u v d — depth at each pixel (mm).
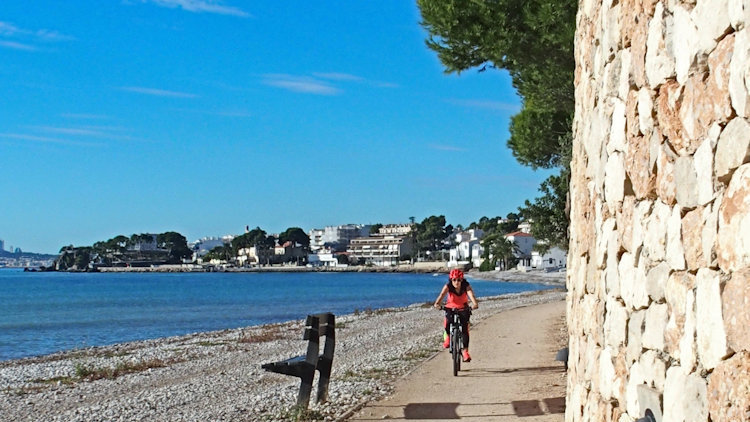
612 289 5227
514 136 21734
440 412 9852
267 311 58656
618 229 5070
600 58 5809
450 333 13164
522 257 183375
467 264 188250
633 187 4699
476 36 13883
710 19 3381
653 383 4238
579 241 6883
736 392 3012
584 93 6805
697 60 3562
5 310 63156
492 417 9414
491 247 192125
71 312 60125
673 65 3922
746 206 2998
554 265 165500
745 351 2965
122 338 37562
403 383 12406
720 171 3270
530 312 31750
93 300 81312
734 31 3135
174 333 40125
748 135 2979
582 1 7023
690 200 3664
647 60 4367
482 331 22156
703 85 3482
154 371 17141
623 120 4980
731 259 3141
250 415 10516
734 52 3109
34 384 15648
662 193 4098
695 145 3605
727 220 3182
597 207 5836
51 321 50250
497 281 148250
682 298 3777
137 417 10969
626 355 4824
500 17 13539
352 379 13352
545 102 16172
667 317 4020
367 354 18406
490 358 15445
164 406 11859
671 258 3949
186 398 12609
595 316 5812
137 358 20859
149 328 43781
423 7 14555
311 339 10023
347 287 124688
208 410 11211
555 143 20656
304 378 9930
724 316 3176
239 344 23938
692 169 3627
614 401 5133
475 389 11523
